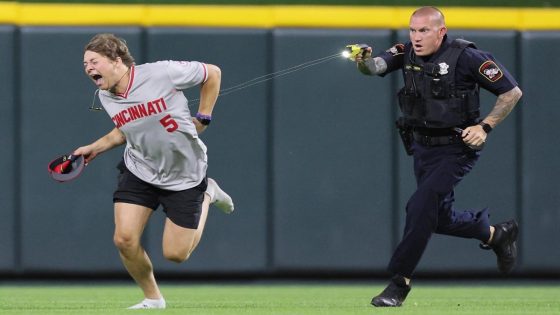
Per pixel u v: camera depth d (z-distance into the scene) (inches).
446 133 880.3
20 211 1307.8
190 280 1348.4
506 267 994.1
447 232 946.7
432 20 864.3
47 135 1307.8
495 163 1337.4
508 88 858.8
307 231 1328.7
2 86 1301.7
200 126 856.9
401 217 1331.2
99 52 802.8
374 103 1332.4
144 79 813.9
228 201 951.6
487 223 951.6
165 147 830.5
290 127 1326.3
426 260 1342.3
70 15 1311.5
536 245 1339.8
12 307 981.8
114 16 1312.7
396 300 903.7
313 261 1328.7
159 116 818.2
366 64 876.6
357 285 1344.7
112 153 1318.9
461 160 882.8
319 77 1327.5
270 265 1327.5
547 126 1338.6
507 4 1350.9
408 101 885.8
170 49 1312.7
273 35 1322.6
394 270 895.1
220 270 1325.0
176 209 859.4
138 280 886.4
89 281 1344.7
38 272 1312.7
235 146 1323.8
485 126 856.3
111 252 1320.1
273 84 1323.8
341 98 1328.7
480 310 905.5
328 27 1325.0
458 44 872.3
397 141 1334.9
